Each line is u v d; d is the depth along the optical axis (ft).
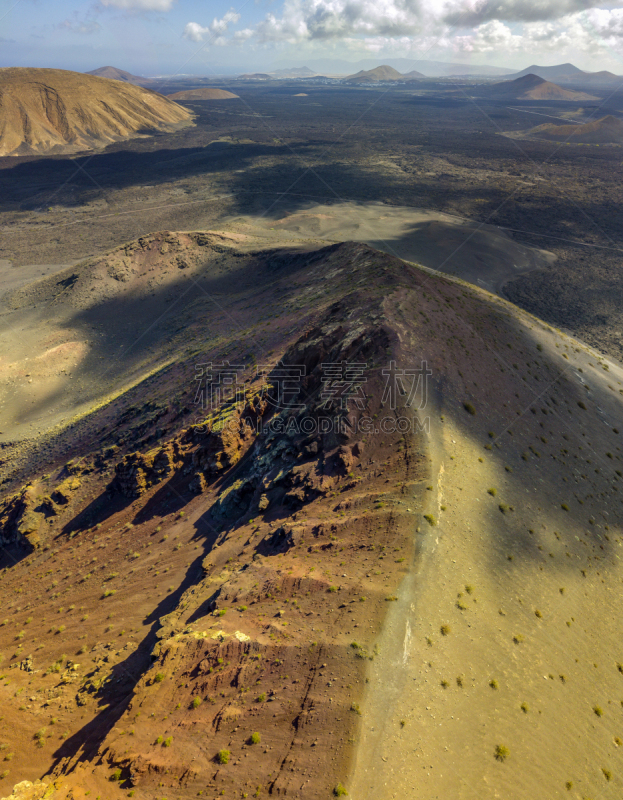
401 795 56.80
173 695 73.77
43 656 111.24
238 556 109.19
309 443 128.98
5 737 88.58
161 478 157.89
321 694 66.13
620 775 71.56
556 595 95.30
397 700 65.72
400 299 168.35
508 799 60.39
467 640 77.15
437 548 89.20
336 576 85.87
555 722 72.90
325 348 153.38
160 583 119.24
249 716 66.54
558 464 134.21
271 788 57.57
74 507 168.35
